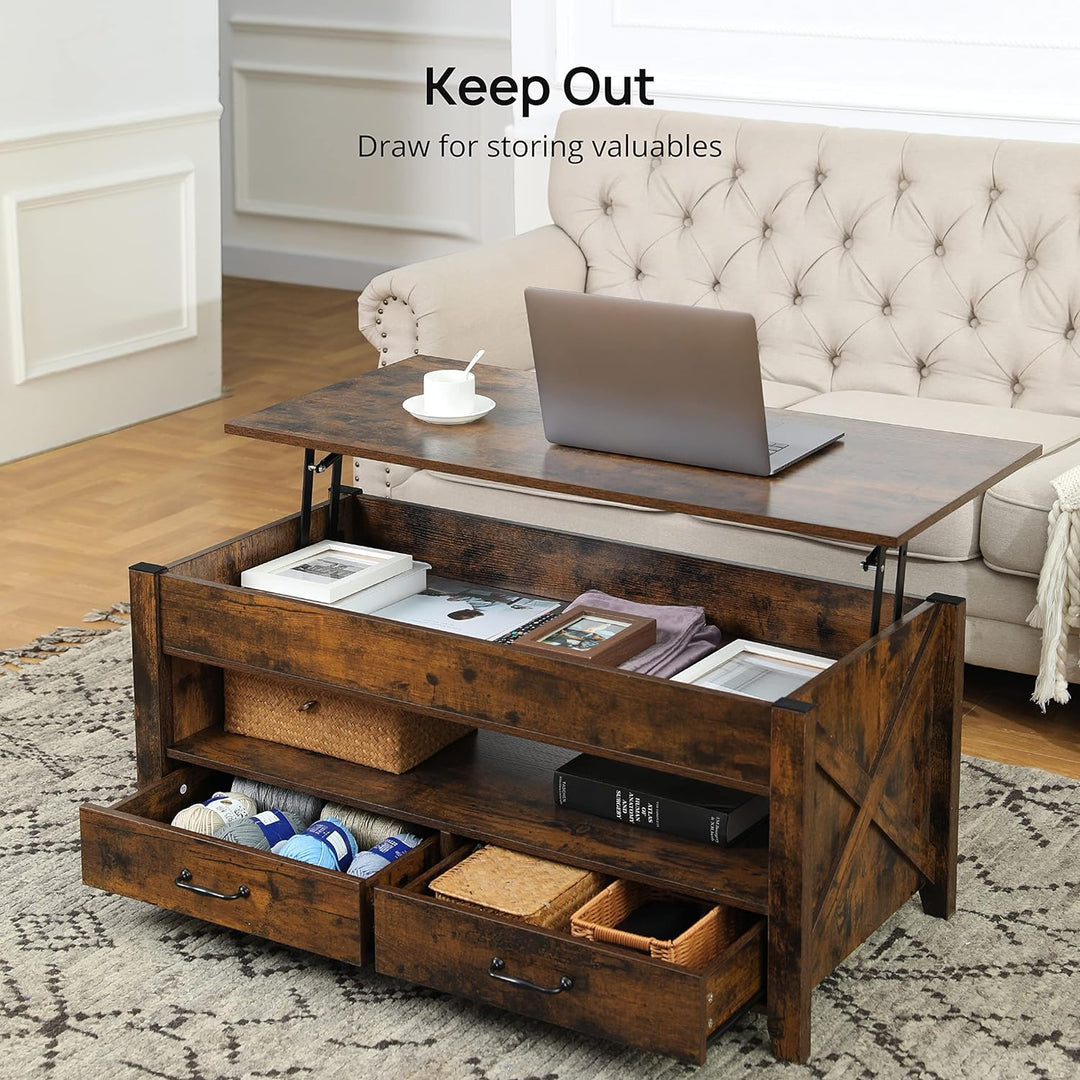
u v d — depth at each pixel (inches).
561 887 80.1
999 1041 79.0
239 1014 81.1
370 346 213.9
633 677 77.5
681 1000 71.7
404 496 129.0
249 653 88.5
